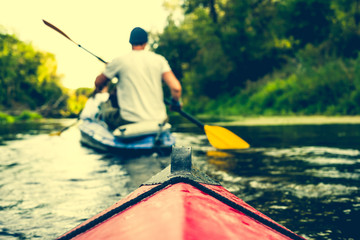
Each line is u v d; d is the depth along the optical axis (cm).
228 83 2616
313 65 1802
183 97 2984
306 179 303
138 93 457
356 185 281
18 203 242
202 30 2789
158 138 448
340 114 1425
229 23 2591
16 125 1441
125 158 424
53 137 768
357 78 1441
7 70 3347
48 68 3931
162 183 95
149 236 59
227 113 2197
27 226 198
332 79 1556
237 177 313
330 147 501
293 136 656
